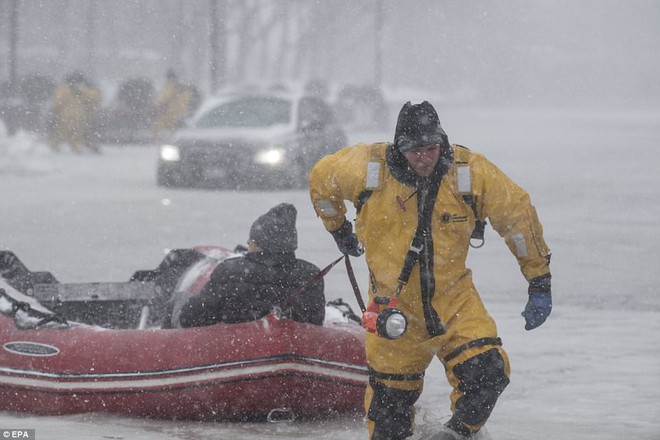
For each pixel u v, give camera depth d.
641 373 22.47
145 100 103.69
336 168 15.02
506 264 37.22
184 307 18.78
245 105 64.38
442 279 14.63
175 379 17.86
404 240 14.59
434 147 14.22
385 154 14.69
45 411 18.45
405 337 14.84
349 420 18.56
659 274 35.31
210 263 23.72
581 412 19.33
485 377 14.40
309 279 18.64
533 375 22.27
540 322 14.84
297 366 17.84
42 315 19.12
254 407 17.97
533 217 14.63
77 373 18.25
